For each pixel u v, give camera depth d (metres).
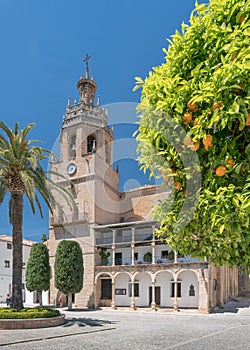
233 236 3.50
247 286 46.00
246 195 3.14
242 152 3.42
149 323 22.98
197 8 3.93
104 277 38.31
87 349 13.56
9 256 50.62
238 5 3.54
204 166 3.69
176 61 4.05
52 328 19.52
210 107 3.33
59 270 34.41
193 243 4.32
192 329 19.88
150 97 4.23
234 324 22.52
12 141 20.62
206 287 31.34
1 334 17.00
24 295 52.47
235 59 3.11
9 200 22.83
